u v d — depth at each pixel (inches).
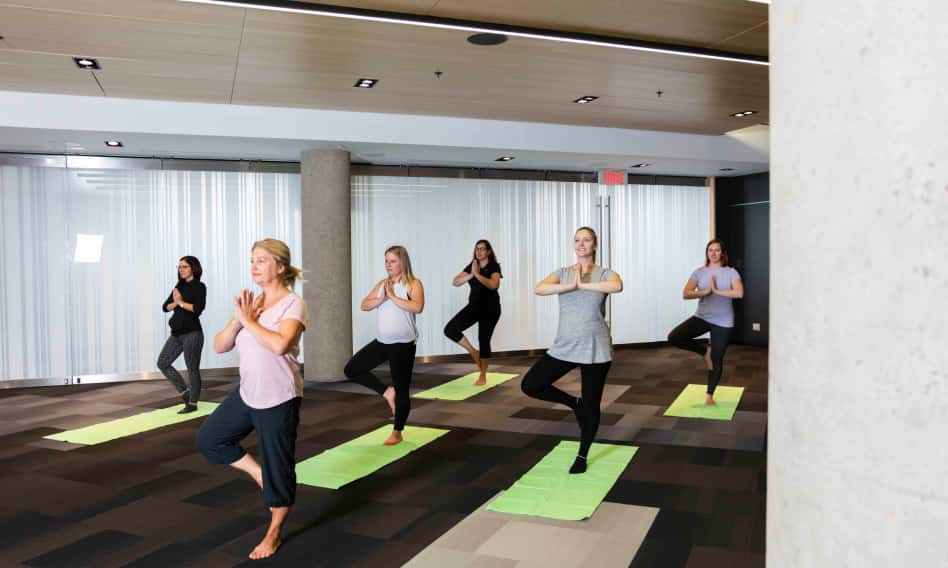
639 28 203.8
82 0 174.7
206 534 138.7
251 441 215.3
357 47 216.4
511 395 290.0
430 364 383.2
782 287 38.2
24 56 221.1
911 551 31.0
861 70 33.0
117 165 336.5
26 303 328.5
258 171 355.3
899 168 31.4
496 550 129.6
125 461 193.2
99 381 335.3
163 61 228.2
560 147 345.7
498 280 311.6
